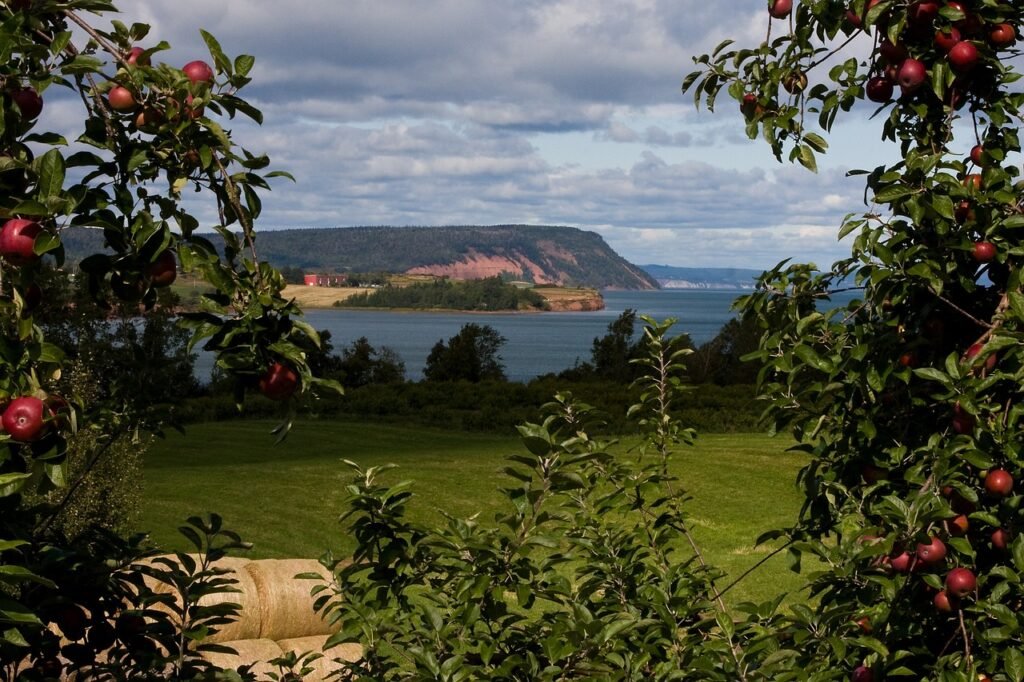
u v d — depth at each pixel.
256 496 12.30
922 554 2.41
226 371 2.09
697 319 173.62
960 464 2.49
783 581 9.20
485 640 2.72
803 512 3.14
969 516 2.43
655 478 3.51
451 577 2.88
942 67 2.76
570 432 3.39
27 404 1.88
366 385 27.34
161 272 2.16
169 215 2.12
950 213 2.51
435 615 2.82
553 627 2.81
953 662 2.50
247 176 2.19
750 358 3.08
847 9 3.02
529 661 2.74
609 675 2.67
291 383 2.15
